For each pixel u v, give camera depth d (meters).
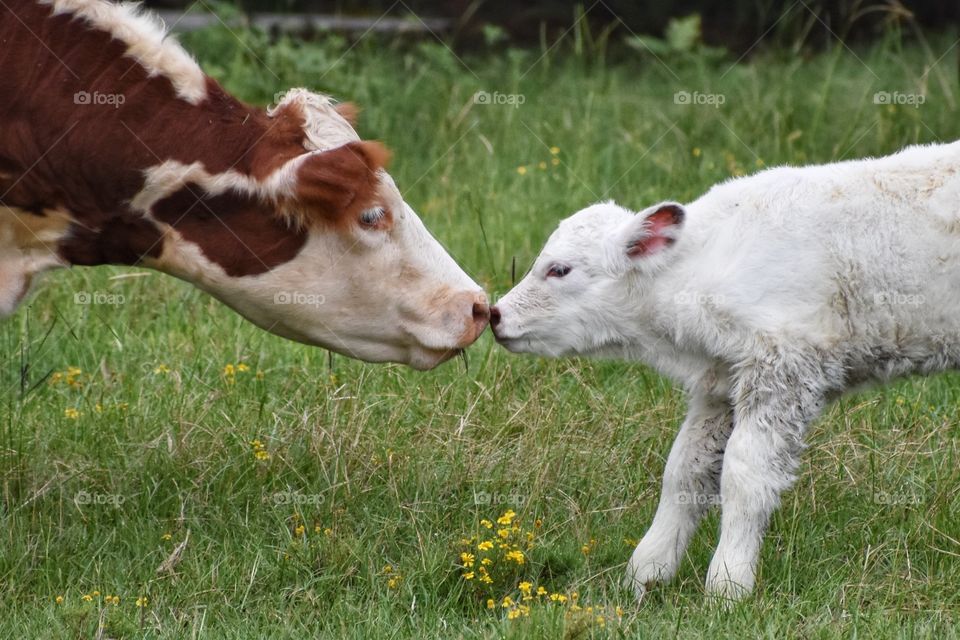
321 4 24.20
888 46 20.75
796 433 8.51
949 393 11.18
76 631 7.77
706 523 9.29
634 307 9.11
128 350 11.83
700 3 23.42
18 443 10.00
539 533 9.23
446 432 10.31
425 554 8.76
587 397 10.95
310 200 8.12
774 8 23.08
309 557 8.83
